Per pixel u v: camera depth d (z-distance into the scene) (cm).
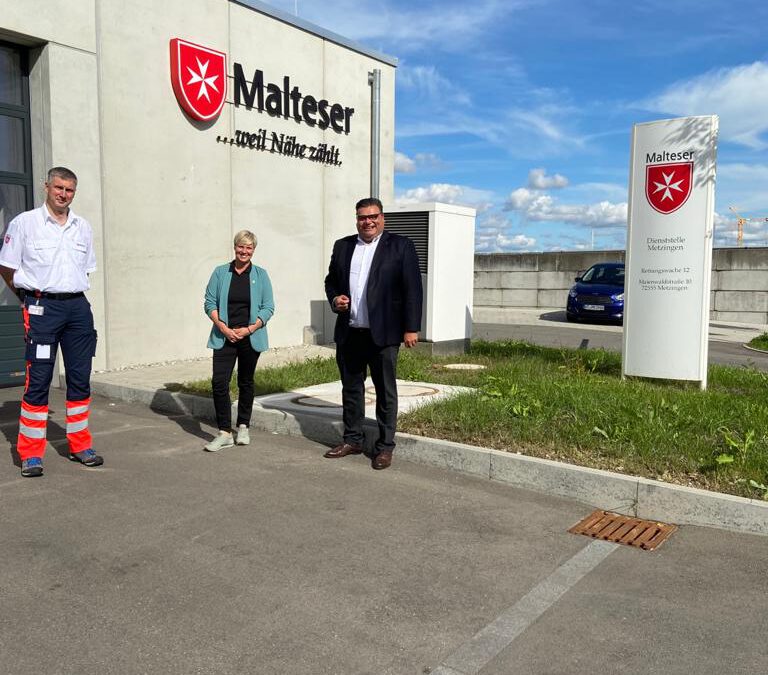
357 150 1335
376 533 420
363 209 538
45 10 811
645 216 828
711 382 888
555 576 370
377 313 534
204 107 1007
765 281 2120
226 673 277
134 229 936
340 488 498
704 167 796
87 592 339
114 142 903
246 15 1086
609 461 502
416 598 342
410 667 285
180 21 981
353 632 310
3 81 821
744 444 510
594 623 322
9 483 493
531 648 301
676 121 803
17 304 838
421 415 615
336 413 647
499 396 674
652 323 834
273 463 555
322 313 1276
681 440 529
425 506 467
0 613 318
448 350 1115
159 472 526
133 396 780
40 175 841
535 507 471
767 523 427
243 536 410
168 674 275
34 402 506
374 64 1359
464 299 1140
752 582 367
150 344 968
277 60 1148
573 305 1962
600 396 667
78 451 536
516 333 1661
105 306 906
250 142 1103
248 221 1116
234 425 680
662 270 823
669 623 323
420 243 1084
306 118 1210
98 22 873
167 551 387
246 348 591
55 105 827
